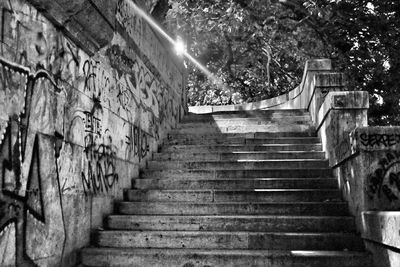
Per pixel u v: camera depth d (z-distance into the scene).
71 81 5.16
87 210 5.48
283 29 12.60
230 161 7.76
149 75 8.71
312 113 9.66
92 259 5.09
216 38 13.38
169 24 10.86
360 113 6.71
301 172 7.18
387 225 4.15
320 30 12.11
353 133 5.35
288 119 10.08
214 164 7.82
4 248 3.67
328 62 10.25
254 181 6.96
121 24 7.03
